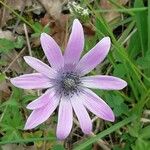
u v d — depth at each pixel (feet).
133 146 0.41
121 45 0.43
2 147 0.43
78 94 0.36
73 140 0.44
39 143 0.43
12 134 0.40
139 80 0.40
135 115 0.41
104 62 0.46
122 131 0.44
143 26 0.43
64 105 0.35
